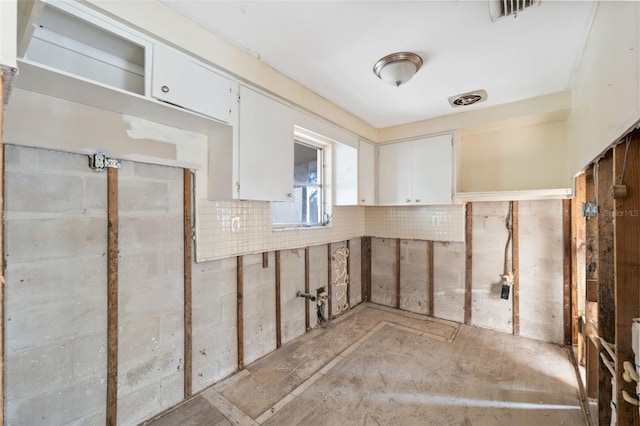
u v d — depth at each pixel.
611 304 1.49
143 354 1.81
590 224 2.03
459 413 1.92
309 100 2.52
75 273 1.55
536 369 2.42
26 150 1.40
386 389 2.16
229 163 1.96
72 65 1.49
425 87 2.43
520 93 2.53
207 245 2.13
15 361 1.38
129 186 1.75
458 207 3.37
